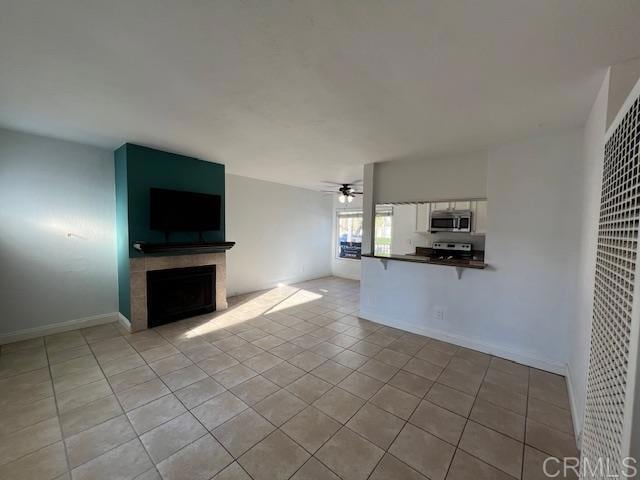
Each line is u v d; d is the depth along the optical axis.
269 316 4.12
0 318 2.94
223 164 4.12
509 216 2.83
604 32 1.24
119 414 1.96
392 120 2.32
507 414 2.02
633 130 0.86
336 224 7.48
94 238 3.47
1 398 2.12
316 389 2.29
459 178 3.25
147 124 2.53
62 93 1.94
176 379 2.41
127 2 1.12
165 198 3.44
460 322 3.18
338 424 1.90
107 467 1.54
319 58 1.50
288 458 1.62
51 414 1.95
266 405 2.08
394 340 3.30
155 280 3.53
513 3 1.09
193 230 3.76
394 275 3.71
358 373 2.55
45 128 2.71
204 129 2.63
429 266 3.40
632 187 0.84
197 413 1.98
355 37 1.32
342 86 1.79
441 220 4.79
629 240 0.84
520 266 2.79
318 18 1.20
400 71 1.61
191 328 3.57
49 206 3.14
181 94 1.93
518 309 2.81
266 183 5.85
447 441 1.76
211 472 1.52
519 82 1.70
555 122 2.30
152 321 3.53
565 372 2.54
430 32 1.27
